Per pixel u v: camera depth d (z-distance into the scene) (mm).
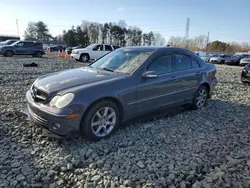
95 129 3229
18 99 5242
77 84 3191
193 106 4887
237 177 2479
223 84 8758
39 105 3104
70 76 3539
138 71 3637
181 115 4551
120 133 3535
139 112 3695
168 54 4203
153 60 3893
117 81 3371
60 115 2877
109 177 2412
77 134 3154
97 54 17328
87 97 3004
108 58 4379
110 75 3551
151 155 2893
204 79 4898
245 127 3984
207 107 5176
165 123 4055
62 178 2436
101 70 3895
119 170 2539
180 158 2834
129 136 3445
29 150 2947
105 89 3184
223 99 6012
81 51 16984
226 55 27406
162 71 4027
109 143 3197
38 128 3561
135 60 3891
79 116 2965
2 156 2758
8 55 19609
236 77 11359
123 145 3162
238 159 2857
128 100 3455
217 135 3604
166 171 2547
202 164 2717
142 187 2268
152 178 2408
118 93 3293
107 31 78375
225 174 2525
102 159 2756
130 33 79562
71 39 71312
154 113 4090
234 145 3256
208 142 3328
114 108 3344
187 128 3857
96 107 3121
